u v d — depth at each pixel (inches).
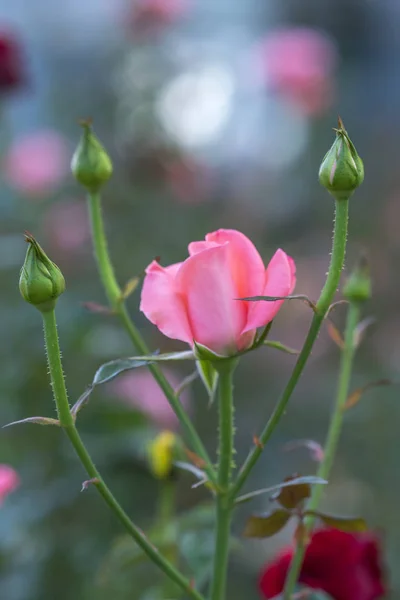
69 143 114.7
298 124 138.5
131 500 62.3
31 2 137.9
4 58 69.2
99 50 128.0
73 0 136.6
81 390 62.6
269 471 85.0
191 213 113.3
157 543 40.6
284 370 103.0
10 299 67.1
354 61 163.3
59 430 62.1
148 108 117.1
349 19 164.4
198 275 31.0
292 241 133.0
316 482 31.5
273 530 32.6
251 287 31.2
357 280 34.6
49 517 59.8
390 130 153.6
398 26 164.1
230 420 31.8
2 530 54.2
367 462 87.8
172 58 122.6
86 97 120.3
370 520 78.0
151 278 31.4
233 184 138.1
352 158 30.7
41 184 85.2
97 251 34.3
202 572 38.7
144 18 106.4
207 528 40.9
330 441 34.3
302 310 110.7
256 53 106.9
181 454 41.1
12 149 86.4
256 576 67.6
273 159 141.4
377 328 111.5
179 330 31.3
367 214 133.3
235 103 141.0
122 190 107.3
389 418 90.7
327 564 36.1
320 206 136.6
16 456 61.4
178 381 64.8
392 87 160.2
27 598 54.1
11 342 64.4
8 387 63.2
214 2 154.3
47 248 88.0
